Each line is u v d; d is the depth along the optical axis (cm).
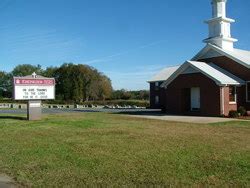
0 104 6850
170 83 3347
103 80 8406
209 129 1859
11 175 924
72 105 6588
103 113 3397
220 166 966
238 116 2845
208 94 3011
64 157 1112
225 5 3544
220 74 3078
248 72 3127
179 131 1745
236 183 809
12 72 10531
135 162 1026
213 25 3538
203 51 3462
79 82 8194
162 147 1257
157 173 901
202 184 804
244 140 1430
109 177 876
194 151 1177
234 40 3544
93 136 1555
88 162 1036
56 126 1983
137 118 2636
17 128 1914
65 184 827
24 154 1168
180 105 3250
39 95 2555
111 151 1192
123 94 8744
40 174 917
